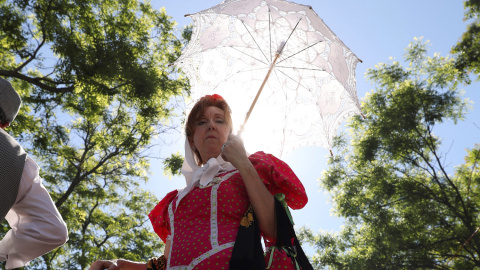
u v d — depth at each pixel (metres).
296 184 2.33
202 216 2.21
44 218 2.40
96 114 15.52
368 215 21.09
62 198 17.02
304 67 3.28
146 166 19.03
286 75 3.27
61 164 18.48
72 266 16.95
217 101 2.67
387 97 22.27
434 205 20.28
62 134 15.98
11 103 2.52
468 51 21.25
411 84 22.28
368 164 22.33
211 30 3.32
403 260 19.42
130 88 14.59
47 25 13.30
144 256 19.17
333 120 3.22
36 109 14.88
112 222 19.44
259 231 2.13
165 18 16.72
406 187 20.56
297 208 2.35
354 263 20.36
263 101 3.23
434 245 19.47
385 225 20.20
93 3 14.99
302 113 3.22
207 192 2.25
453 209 19.56
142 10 16.55
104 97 15.06
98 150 18.42
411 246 19.31
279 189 2.34
